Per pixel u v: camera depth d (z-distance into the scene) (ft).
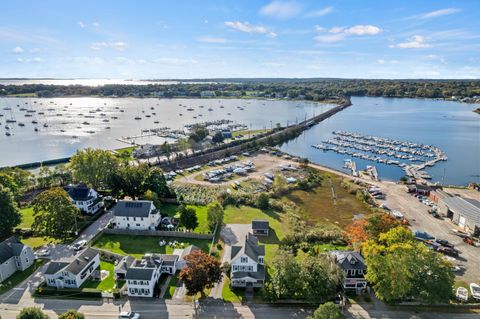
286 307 204.74
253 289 222.28
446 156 611.06
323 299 202.80
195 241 286.46
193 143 606.96
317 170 517.96
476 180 489.67
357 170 531.91
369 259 210.18
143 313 198.80
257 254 240.12
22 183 388.37
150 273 214.69
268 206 369.09
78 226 306.96
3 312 198.29
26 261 244.63
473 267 252.21
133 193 366.84
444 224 329.31
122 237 293.64
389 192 422.41
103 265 249.96
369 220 266.57
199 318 194.70
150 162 537.65
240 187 438.81
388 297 199.31
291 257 218.18
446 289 195.11
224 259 256.93
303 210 368.68
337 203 390.01
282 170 517.14
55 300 209.97
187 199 383.04
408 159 598.75
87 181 391.65
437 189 411.95
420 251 212.43
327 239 291.99
